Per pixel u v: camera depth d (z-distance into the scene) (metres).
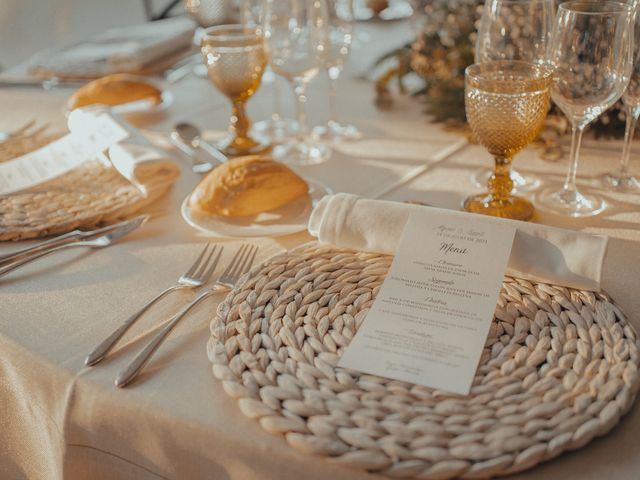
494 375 0.55
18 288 0.76
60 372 0.62
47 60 1.57
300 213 0.89
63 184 1.00
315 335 0.60
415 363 0.56
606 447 0.50
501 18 0.90
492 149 0.84
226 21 1.60
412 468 0.46
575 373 0.54
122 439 0.59
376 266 0.70
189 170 1.09
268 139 1.21
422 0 1.25
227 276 0.74
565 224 0.85
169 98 1.43
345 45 1.19
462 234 0.67
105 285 0.76
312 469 0.50
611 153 1.05
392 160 1.08
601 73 0.78
